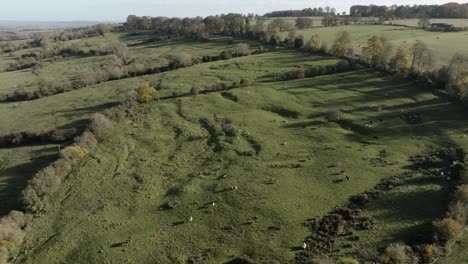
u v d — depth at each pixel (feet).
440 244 162.61
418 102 315.78
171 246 176.04
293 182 219.20
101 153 266.16
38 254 177.37
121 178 236.02
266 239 176.04
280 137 275.80
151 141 281.13
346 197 203.51
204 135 286.05
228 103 342.03
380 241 168.66
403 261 151.74
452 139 255.70
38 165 257.34
